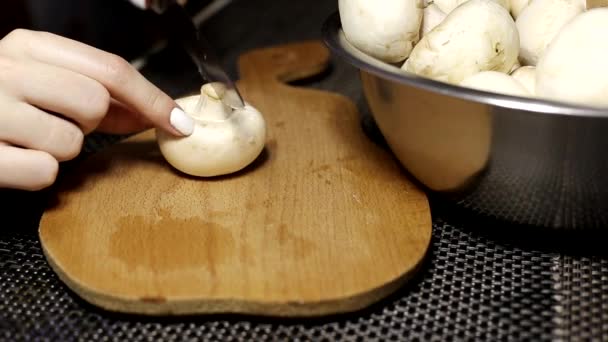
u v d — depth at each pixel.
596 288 0.36
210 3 0.75
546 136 0.33
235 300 0.34
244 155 0.42
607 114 0.31
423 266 0.37
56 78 0.38
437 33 0.38
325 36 0.40
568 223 0.36
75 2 0.66
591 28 0.35
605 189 0.34
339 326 0.35
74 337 0.34
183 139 0.41
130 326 0.35
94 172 0.43
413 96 0.35
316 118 0.48
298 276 0.35
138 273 0.35
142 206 0.40
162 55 0.61
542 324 0.34
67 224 0.38
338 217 0.39
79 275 0.35
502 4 0.42
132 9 0.67
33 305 0.36
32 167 0.38
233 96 0.42
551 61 0.35
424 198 0.40
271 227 0.38
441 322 0.34
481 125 0.34
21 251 0.39
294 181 0.42
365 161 0.44
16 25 0.65
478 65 0.38
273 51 0.58
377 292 0.35
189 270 0.35
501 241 0.39
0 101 0.38
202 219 0.39
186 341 0.34
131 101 0.40
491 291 0.36
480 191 0.37
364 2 0.39
